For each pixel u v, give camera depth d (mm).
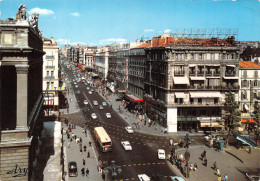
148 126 70438
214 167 43375
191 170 42812
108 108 94875
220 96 64250
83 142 56438
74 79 194625
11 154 27859
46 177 34938
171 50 63656
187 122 65625
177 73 64000
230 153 51406
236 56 66312
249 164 45438
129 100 96312
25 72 28453
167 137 61312
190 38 73688
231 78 65312
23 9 28812
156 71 72438
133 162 45594
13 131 27906
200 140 59562
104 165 39781
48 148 46438
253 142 50812
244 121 65062
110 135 61906
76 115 82375
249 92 68688
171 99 64562
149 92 79500
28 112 31344
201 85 65125
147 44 91750
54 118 76750
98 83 169750
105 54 170875
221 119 64438
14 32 28281
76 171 39625
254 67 68812
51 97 83812
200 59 65062
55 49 83312
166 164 45188
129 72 108688
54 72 83750
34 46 38125
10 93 32312
